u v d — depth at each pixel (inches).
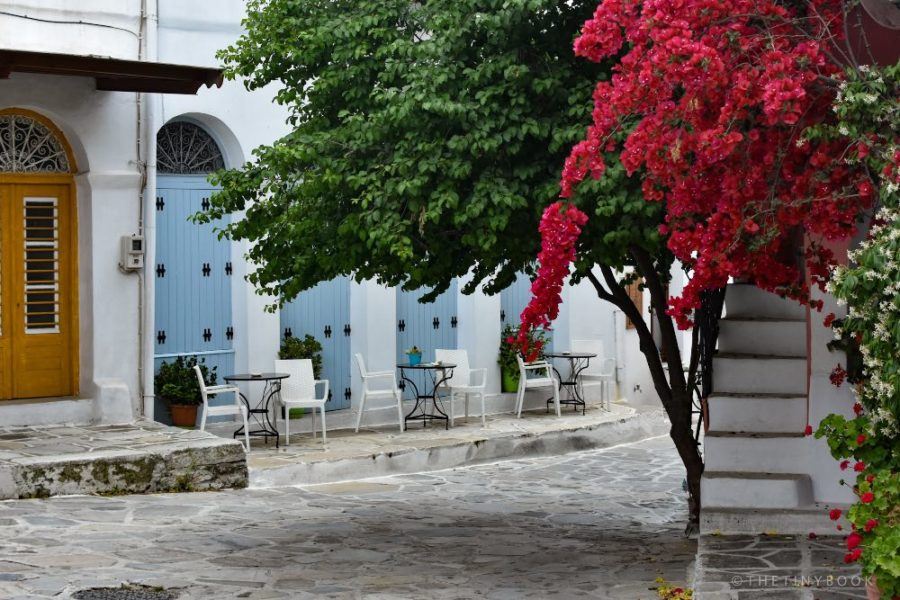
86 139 567.2
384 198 354.6
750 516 336.5
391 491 548.1
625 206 317.1
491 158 350.0
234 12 621.6
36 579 342.3
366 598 333.4
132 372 583.2
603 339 823.7
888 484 235.5
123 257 576.1
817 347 349.4
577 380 791.1
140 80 557.9
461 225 364.5
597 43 278.7
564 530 456.8
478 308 743.7
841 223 273.1
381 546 411.2
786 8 282.4
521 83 344.2
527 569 374.0
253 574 360.8
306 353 645.9
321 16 402.9
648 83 267.0
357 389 679.7
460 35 354.6
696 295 280.8
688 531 438.6
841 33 288.4
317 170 380.5
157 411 602.2
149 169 585.0
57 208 575.8
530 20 353.7
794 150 276.7
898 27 273.3
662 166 269.7
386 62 373.4
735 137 256.4
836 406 347.3
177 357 610.5
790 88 252.2
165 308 607.5
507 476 604.4
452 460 627.5
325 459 569.0
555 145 335.0
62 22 558.3
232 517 458.0
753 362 378.3
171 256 610.2
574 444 696.4
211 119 618.2
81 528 419.8
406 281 426.9
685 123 270.1
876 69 258.5
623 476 611.8
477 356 743.7
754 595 268.7
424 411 711.7
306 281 407.2
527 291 781.3
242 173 419.2
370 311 681.0
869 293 237.6
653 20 264.7
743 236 281.7
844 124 255.4
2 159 558.9
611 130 289.4
